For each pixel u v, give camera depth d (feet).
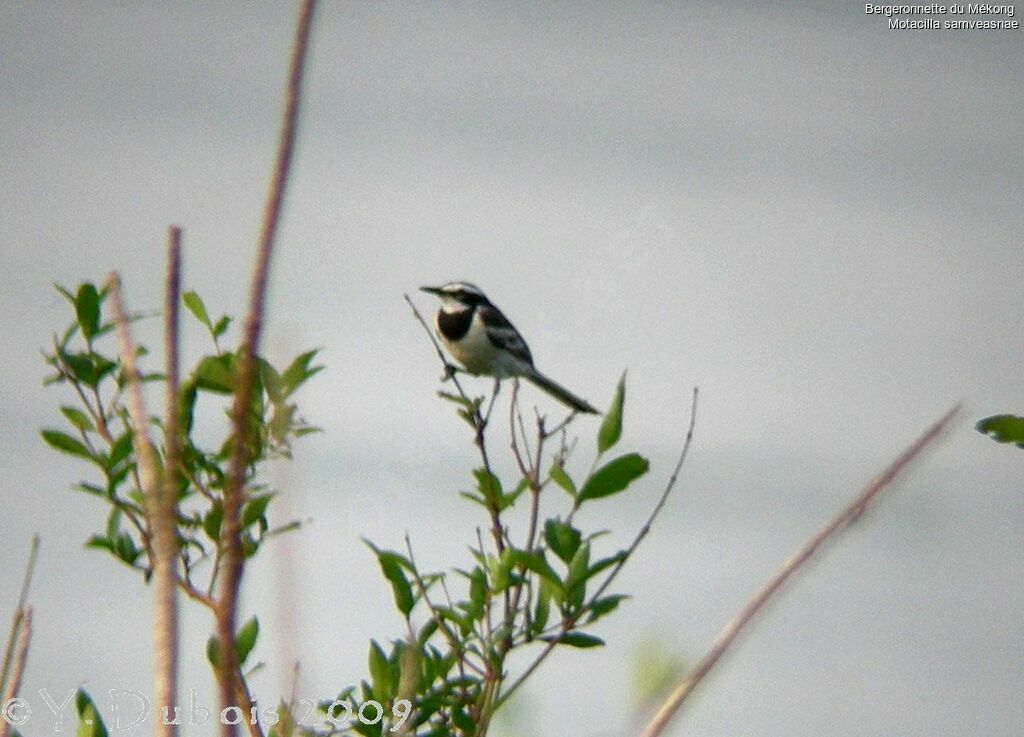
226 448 23.30
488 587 25.75
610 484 26.17
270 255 14.78
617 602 25.21
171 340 15.51
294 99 15.23
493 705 24.29
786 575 15.89
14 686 18.56
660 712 15.19
